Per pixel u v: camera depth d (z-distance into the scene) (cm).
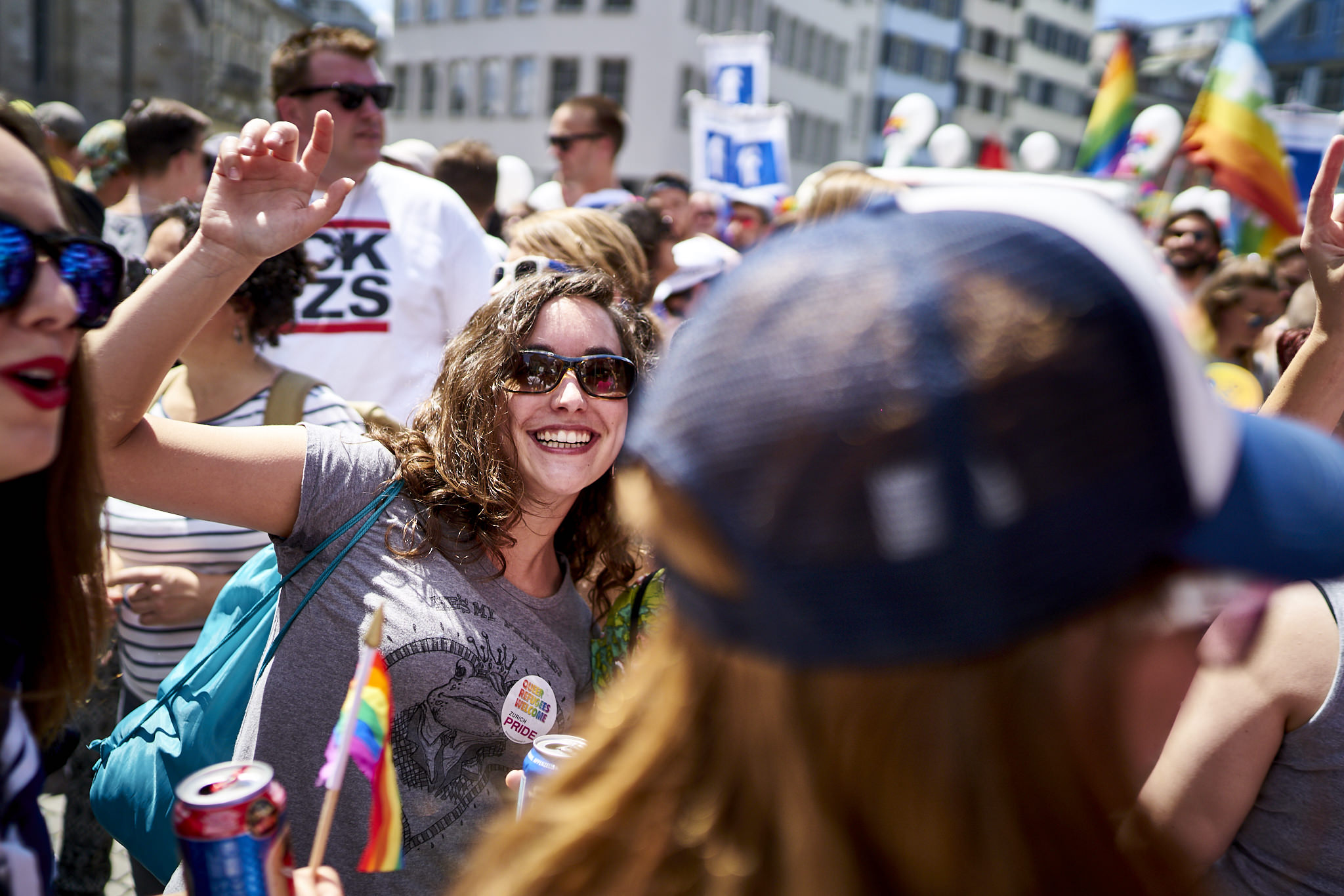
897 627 56
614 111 557
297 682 164
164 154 429
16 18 1348
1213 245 535
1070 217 60
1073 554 55
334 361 323
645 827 68
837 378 57
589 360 175
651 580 185
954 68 5041
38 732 122
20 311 102
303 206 160
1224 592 62
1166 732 65
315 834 162
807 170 4469
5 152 103
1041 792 59
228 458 166
